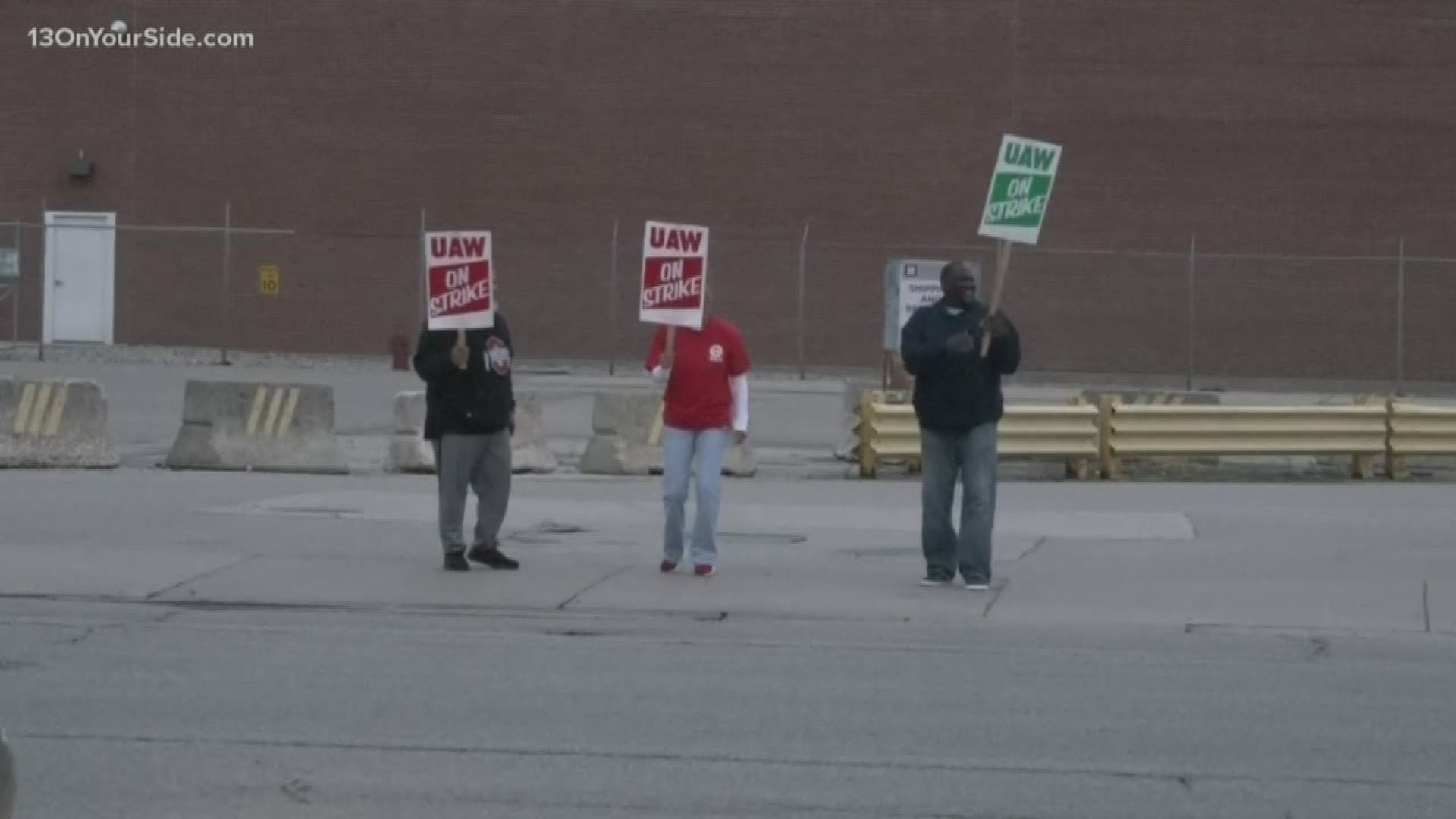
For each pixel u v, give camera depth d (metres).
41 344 69.00
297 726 16.66
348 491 34.16
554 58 73.94
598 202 74.00
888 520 31.00
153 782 14.72
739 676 19.25
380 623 22.16
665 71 73.56
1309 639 21.84
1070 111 72.44
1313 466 41.06
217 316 74.75
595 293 73.88
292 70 74.81
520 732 16.56
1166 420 38.66
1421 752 16.20
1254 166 71.94
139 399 54.50
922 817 13.99
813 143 73.25
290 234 73.88
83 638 20.94
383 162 74.62
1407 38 71.38
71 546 27.09
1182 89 72.19
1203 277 71.62
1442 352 70.94
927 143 72.81
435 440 25.30
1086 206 72.50
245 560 26.14
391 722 16.88
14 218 75.56
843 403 49.09
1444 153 71.31
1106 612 23.30
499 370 25.12
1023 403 54.12
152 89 75.12
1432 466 41.41
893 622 22.66
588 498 33.66
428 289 24.33
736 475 38.25
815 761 15.62
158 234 74.75
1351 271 71.31
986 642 21.45
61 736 16.19
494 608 23.16
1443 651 21.09
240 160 75.00
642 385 62.84
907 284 45.25
